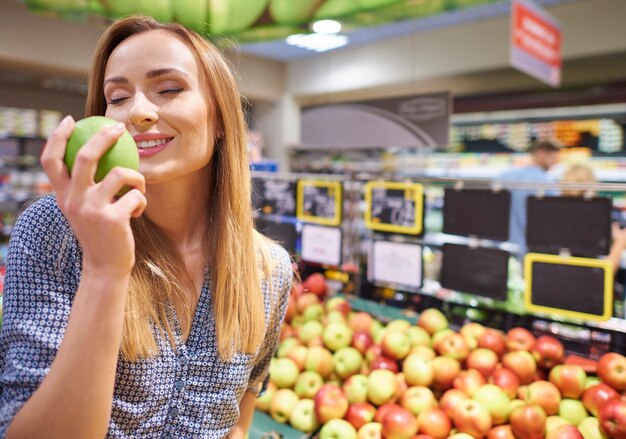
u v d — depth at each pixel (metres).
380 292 2.22
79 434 0.58
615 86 4.88
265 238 1.07
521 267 2.40
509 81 5.49
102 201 0.55
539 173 4.06
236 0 2.18
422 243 1.99
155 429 0.78
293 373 1.71
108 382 0.59
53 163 0.56
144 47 0.73
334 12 2.29
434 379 1.59
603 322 1.61
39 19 5.24
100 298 0.57
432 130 4.08
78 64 5.54
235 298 0.85
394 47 6.24
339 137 4.64
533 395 1.45
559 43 4.29
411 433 1.41
